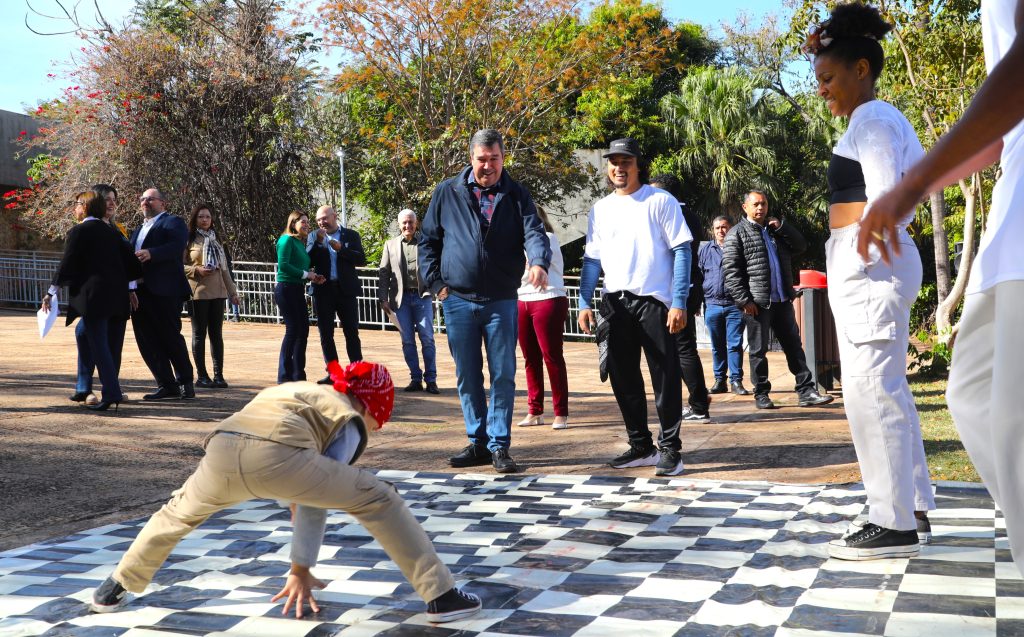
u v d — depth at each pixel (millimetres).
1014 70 1519
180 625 2982
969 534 3660
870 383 3379
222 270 9203
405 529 2918
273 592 3293
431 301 9266
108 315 7355
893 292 3322
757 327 7715
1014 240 1677
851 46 3398
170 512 2996
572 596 3158
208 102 22422
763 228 7742
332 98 24125
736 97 29391
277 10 22953
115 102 21953
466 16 21312
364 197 25469
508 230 5531
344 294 9250
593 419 7477
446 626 2912
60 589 3363
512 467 5395
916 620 2785
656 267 5176
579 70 23016
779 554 3551
